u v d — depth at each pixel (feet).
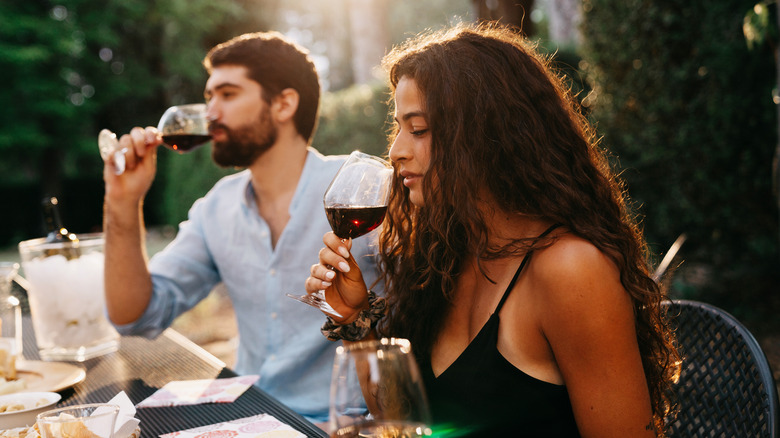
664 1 14.44
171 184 33.06
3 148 41.45
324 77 76.13
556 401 3.94
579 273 3.68
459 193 3.99
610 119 15.94
